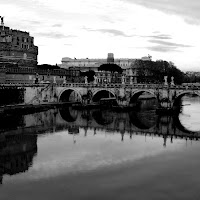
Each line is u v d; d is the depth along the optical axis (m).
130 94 145.38
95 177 57.22
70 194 50.59
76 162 65.38
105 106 161.88
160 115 131.88
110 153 72.19
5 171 60.00
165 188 52.78
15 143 80.56
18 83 149.75
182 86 130.62
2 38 173.38
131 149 75.75
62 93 163.12
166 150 74.81
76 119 120.75
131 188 52.72
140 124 110.00
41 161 65.88
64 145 79.19
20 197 49.56
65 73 195.75
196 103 188.00
